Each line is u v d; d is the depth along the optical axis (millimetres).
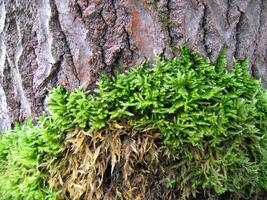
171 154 250
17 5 270
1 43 292
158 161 251
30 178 265
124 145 251
